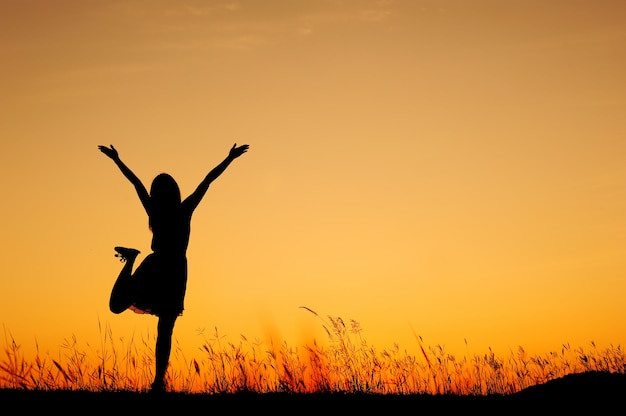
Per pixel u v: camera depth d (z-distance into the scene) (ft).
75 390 34.01
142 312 33.68
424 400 36.45
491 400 37.11
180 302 33.60
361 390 38.32
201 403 32.94
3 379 33.71
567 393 37.32
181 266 33.88
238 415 31.78
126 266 34.22
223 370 35.96
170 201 34.47
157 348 32.86
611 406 35.35
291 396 35.47
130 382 35.19
